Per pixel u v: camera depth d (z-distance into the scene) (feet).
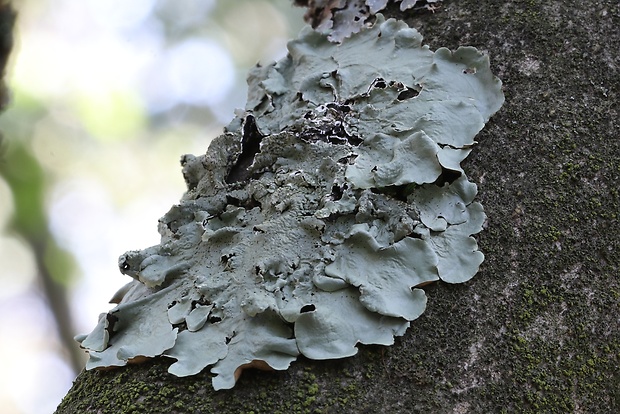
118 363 1.70
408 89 1.81
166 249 1.77
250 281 1.71
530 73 1.81
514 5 1.86
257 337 1.67
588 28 1.83
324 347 1.66
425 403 1.65
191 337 1.69
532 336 1.69
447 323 1.69
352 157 1.77
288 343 1.66
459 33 1.86
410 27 1.89
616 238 1.73
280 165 1.79
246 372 1.66
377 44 1.87
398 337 1.68
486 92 1.80
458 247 1.72
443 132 1.77
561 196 1.75
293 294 1.69
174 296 1.74
